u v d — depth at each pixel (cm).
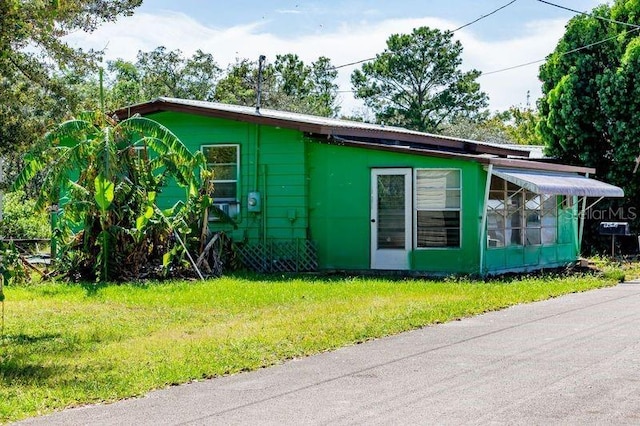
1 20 1049
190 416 644
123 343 951
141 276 1605
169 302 1280
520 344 915
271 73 4881
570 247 2089
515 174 1711
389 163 1741
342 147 1780
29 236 2461
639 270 1873
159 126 1577
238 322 1080
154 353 882
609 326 1029
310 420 622
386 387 724
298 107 4762
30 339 990
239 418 634
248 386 742
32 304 1273
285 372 797
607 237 2462
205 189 1697
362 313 1130
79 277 1611
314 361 847
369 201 1758
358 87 5134
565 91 2455
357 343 946
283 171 1825
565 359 824
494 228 1748
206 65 4738
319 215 1805
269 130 1838
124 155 1593
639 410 629
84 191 1559
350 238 1775
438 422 607
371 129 1905
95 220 1593
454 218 1692
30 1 1145
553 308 1212
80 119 1588
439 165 1698
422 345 923
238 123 1864
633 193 2428
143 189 1625
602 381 724
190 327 1052
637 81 2300
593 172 2152
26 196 3053
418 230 1722
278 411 652
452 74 4997
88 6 1503
